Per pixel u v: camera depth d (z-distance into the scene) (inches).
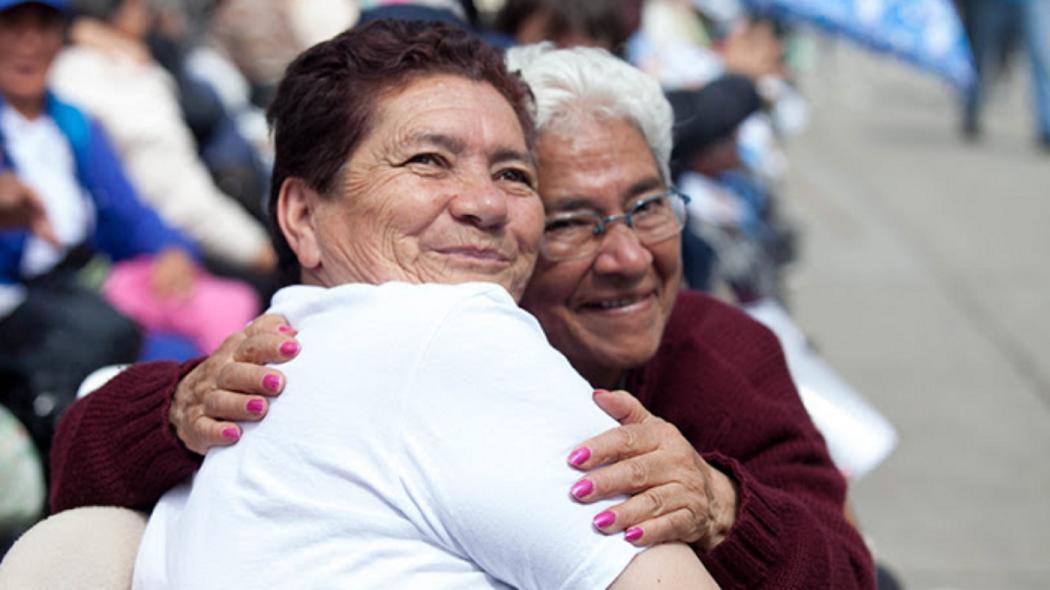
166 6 278.5
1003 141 637.3
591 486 78.9
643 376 111.9
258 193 254.7
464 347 81.7
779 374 115.9
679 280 111.8
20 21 189.3
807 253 428.8
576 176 104.2
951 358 342.6
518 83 95.1
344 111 89.1
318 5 296.5
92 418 98.2
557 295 106.7
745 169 245.3
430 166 89.1
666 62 269.7
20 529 138.1
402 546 80.5
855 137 628.7
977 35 625.9
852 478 143.6
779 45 244.7
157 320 208.4
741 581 87.1
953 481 267.6
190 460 92.8
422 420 80.7
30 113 194.5
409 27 91.7
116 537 93.7
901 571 229.1
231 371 85.9
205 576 82.9
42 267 180.1
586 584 78.2
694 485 83.4
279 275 101.0
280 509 82.1
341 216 90.1
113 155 207.0
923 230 466.6
